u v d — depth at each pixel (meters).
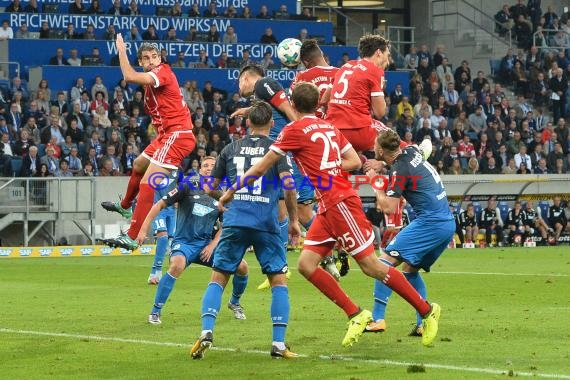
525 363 21.31
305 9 93.50
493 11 101.25
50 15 84.50
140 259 61.94
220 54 86.62
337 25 103.44
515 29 99.31
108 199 69.69
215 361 21.95
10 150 70.06
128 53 83.31
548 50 96.00
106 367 21.33
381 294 25.52
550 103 91.50
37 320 29.27
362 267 22.94
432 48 101.56
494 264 52.38
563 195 79.06
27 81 80.38
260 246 22.66
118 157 71.56
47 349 23.75
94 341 24.97
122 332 26.67
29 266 54.47
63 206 67.88
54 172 69.12
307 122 22.61
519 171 81.06
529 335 25.38
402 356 22.39
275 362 21.75
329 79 31.33
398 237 25.17
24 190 66.69
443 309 31.19
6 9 84.38
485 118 85.00
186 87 77.62
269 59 85.38
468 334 25.62
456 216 74.19
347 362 21.66
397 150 25.05
